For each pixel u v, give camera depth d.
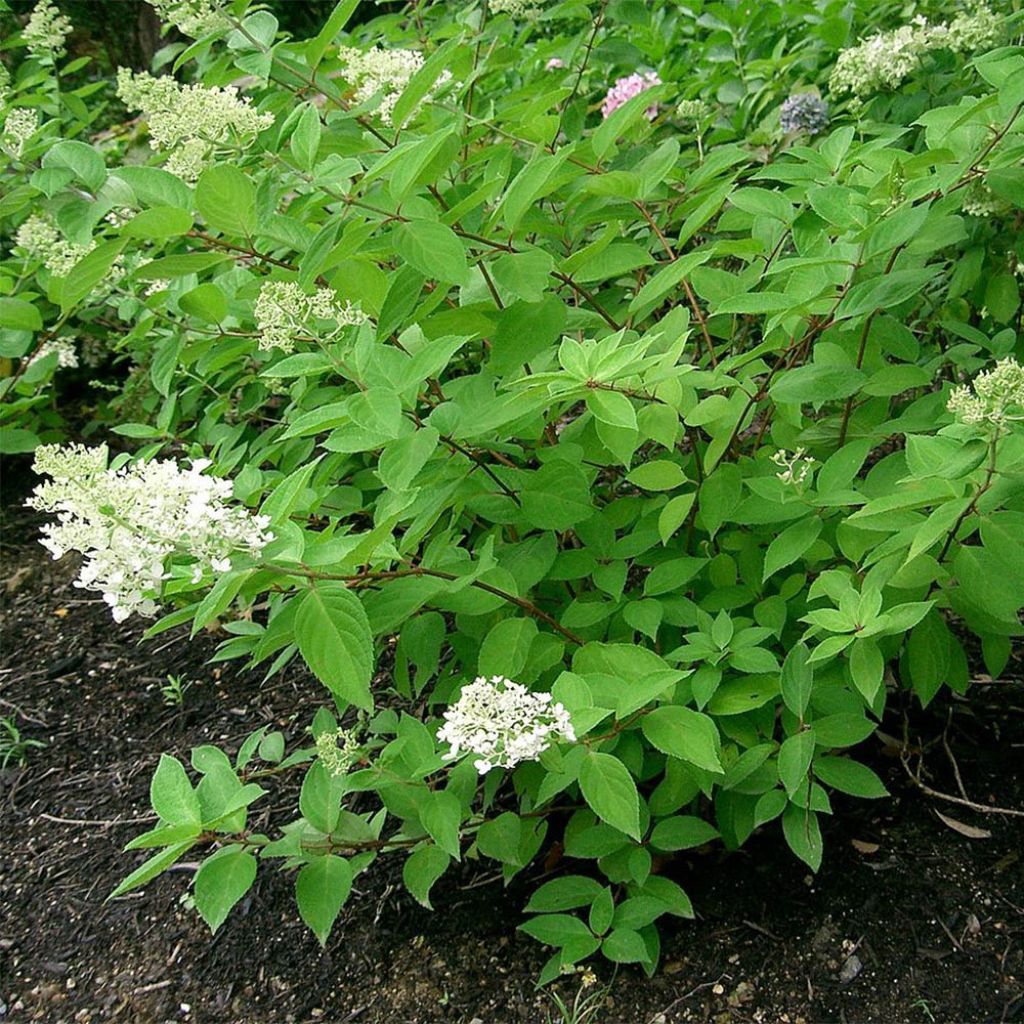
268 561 1.81
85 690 3.79
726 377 2.28
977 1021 2.23
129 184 2.25
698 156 3.51
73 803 3.27
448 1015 2.44
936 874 2.56
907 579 2.16
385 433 1.86
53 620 4.25
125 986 2.62
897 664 3.05
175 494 1.74
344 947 2.64
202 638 4.00
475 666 2.65
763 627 2.36
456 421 2.23
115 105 7.52
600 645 2.32
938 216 2.40
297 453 3.08
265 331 2.15
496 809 2.90
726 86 4.34
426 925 2.67
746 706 2.27
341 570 2.03
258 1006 2.53
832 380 2.34
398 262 2.84
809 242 2.46
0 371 4.89
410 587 2.18
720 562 2.60
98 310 4.11
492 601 2.32
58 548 1.75
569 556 2.54
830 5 4.10
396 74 2.82
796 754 2.25
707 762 2.04
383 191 2.15
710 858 2.74
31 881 2.98
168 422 3.20
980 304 3.07
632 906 2.36
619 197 2.75
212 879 2.10
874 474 2.44
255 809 3.11
